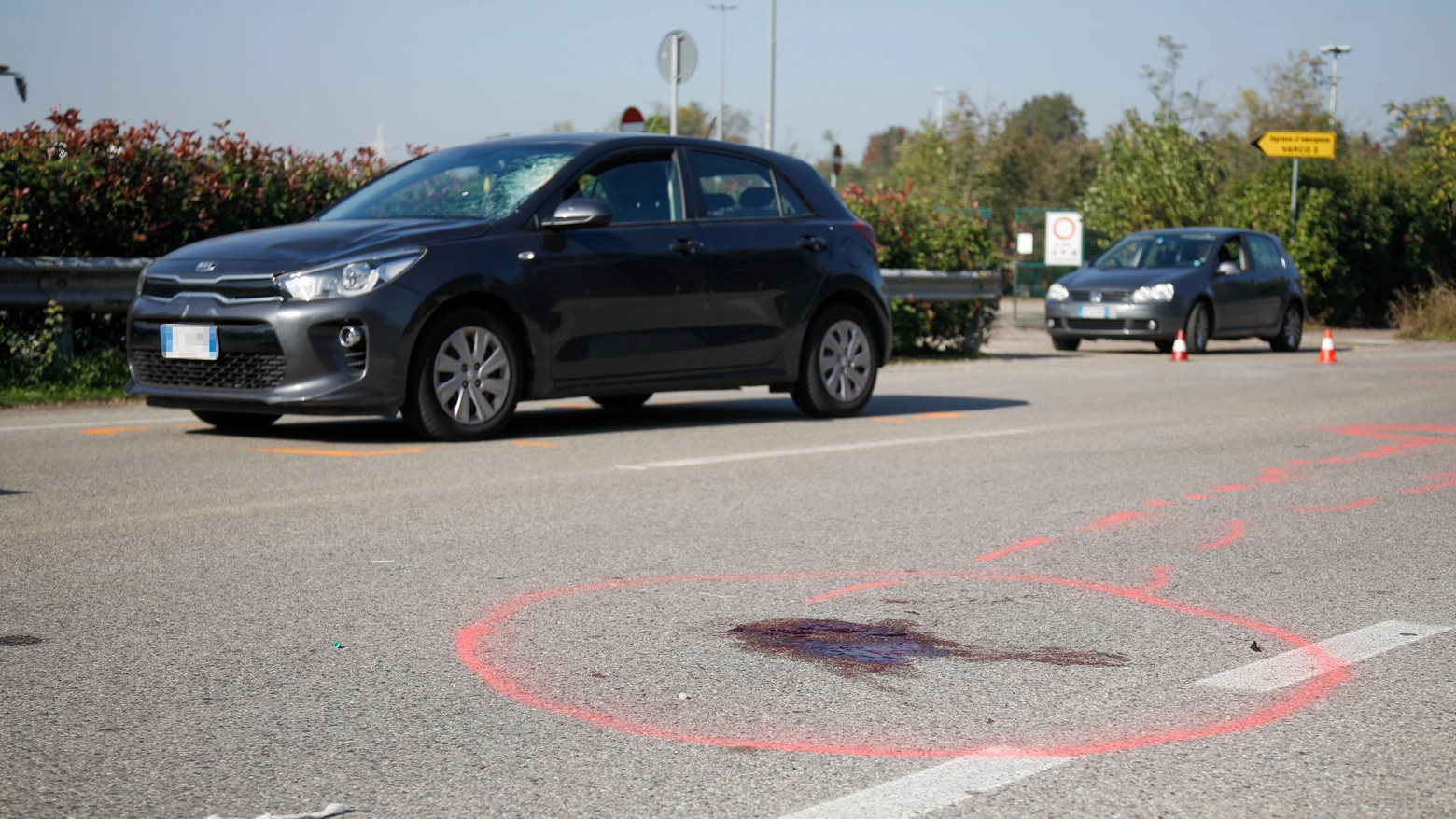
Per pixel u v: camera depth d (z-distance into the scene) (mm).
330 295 7547
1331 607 4312
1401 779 2865
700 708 3289
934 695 3400
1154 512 5941
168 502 5953
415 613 4145
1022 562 4934
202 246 8141
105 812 2652
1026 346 19797
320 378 7547
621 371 8594
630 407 10375
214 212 11703
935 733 3125
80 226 11195
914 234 16797
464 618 4098
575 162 8570
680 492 6352
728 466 7148
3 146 10930
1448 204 29438
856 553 5051
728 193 9219
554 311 8266
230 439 7988
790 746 3035
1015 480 6773
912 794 2764
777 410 10148
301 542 5145
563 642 3846
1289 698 3404
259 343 7602
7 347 10531
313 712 3244
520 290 8117
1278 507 6102
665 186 8930
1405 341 22016
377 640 3850
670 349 8773
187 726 3139
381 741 3053
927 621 4098
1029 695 3408
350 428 8602
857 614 4176
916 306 16219
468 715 3227
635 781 2826
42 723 3148
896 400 10969
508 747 3018
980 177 44812
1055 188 50156
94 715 3211
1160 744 3066
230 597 4312
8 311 10664
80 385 10406
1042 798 2748
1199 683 3520
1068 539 5344
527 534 5332
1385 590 4539
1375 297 28828
